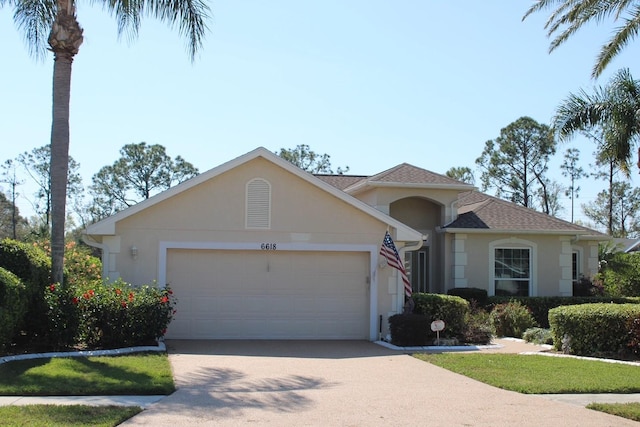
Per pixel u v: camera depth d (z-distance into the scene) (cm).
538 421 833
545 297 2233
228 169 1642
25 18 1585
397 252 1675
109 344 1370
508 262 2341
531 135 4975
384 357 1390
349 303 1712
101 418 783
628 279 2814
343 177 2802
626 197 6206
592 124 1902
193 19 1498
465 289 2202
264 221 1666
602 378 1124
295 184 1686
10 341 1252
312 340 1673
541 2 1806
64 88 1424
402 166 2464
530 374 1164
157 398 924
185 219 1630
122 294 1391
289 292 1689
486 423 820
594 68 1877
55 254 1404
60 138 1420
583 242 2617
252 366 1233
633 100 1853
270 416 832
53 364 1122
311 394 977
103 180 5172
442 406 909
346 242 1702
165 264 1612
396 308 1712
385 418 834
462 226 2298
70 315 1312
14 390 919
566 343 1468
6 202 4975
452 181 2367
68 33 1412
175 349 1443
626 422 835
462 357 1371
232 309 1661
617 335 1398
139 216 1609
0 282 1162
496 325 1911
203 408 868
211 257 1659
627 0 1745
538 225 2362
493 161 5103
